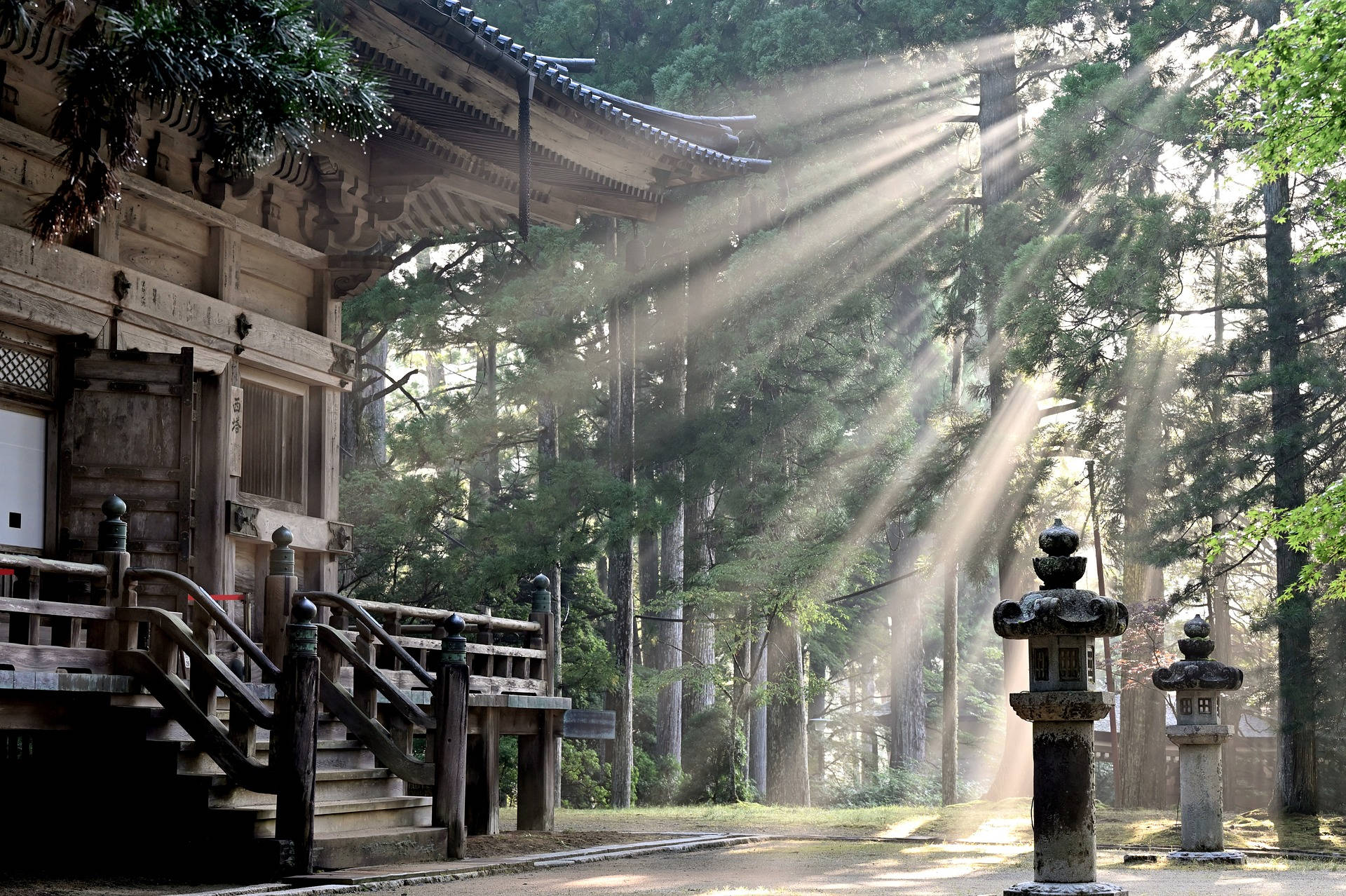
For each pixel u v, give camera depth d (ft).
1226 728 46.80
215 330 45.93
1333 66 44.60
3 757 36.35
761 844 54.34
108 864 34.50
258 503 48.37
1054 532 27.37
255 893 30.73
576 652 106.63
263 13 28.63
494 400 101.19
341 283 52.44
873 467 99.50
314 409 51.96
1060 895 25.63
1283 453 74.74
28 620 33.37
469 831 47.80
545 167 55.21
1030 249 81.20
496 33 44.24
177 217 45.47
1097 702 26.04
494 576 94.89
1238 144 77.25
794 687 105.40
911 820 74.59
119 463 41.01
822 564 96.32
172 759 34.42
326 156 50.67
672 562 121.90
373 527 105.60
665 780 111.55
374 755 40.98
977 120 102.99
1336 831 69.67
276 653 39.42
